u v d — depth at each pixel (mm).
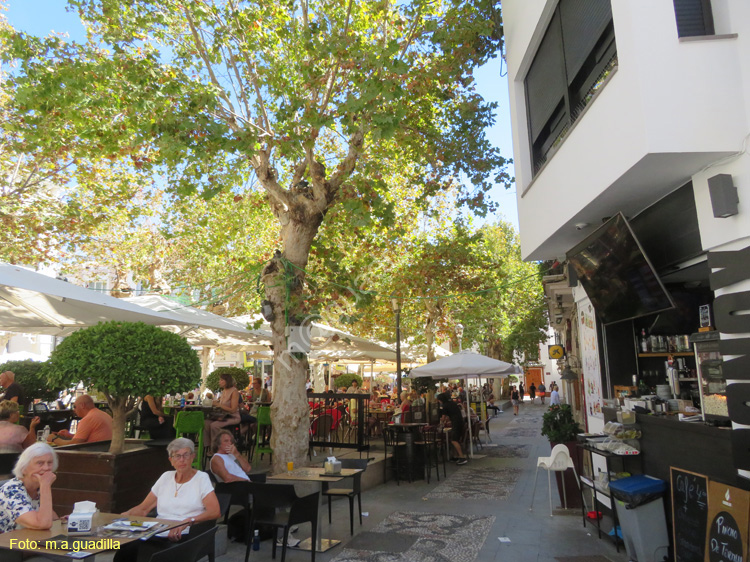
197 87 9016
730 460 4633
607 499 7086
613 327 7902
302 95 9891
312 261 11969
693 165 4988
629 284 6332
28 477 4289
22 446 7000
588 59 6609
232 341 12773
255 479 7375
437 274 16391
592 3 6367
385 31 10125
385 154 11797
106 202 15320
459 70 10648
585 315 8703
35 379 10875
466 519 8078
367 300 10625
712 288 4836
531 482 11164
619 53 5207
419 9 9828
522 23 8820
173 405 14844
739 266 4496
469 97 11602
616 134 5332
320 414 12578
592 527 7527
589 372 8609
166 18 9469
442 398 14656
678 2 5031
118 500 6574
